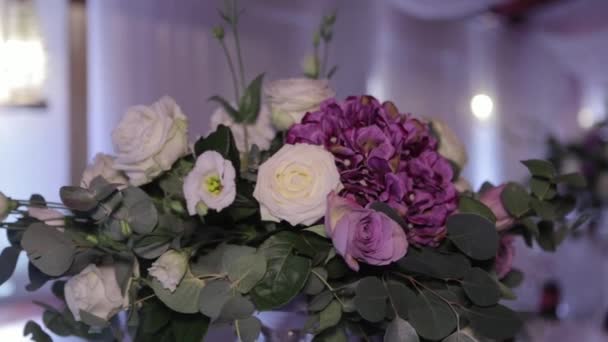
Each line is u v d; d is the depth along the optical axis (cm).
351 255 63
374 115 68
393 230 63
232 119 77
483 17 402
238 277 65
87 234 67
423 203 66
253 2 292
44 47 236
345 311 68
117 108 253
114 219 64
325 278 67
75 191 63
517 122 409
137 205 63
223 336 93
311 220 64
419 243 67
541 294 165
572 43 434
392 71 353
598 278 190
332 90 74
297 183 64
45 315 73
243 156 73
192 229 66
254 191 65
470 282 67
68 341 80
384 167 65
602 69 435
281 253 66
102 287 65
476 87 396
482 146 396
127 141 66
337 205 63
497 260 74
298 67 304
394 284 67
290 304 70
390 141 66
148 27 261
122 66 254
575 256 195
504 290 71
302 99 72
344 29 313
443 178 69
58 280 74
